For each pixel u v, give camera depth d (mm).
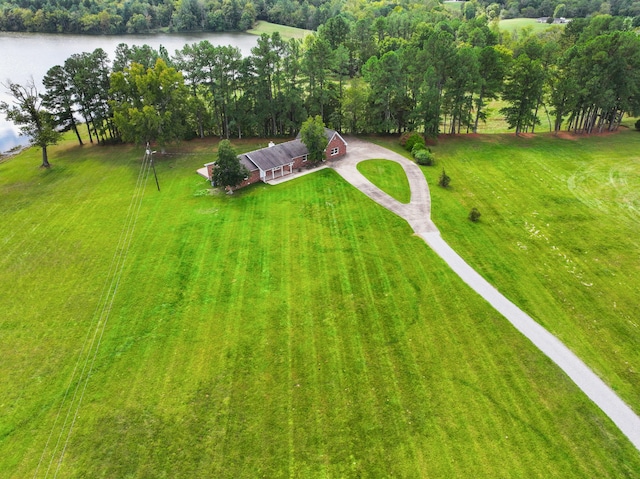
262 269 37031
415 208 46500
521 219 44375
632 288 34656
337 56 68062
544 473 22156
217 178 48406
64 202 48312
